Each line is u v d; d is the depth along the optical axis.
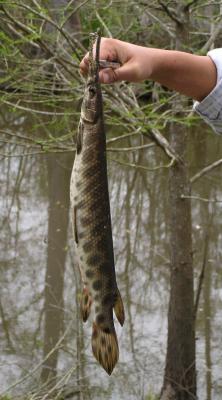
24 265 9.23
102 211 2.24
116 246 9.96
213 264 9.29
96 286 2.28
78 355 6.24
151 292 8.64
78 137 2.20
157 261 9.48
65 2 6.12
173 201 6.30
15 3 4.88
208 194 11.76
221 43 6.71
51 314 7.82
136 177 12.32
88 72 2.17
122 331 7.69
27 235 10.20
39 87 5.63
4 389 6.20
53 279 8.66
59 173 12.55
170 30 6.21
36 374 6.49
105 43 2.24
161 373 6.86
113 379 6.64
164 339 7.46
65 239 9.97
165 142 5.94
